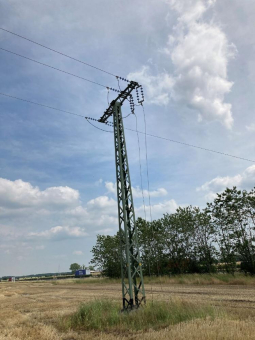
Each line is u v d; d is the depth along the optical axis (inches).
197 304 554.6
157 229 1940.2
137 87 752.3
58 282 2411.4
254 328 328.8
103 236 2331.4
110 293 1142.3
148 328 445.4
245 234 1441.9
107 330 466.6
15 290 1652.3
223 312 449.4
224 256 1508.4
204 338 296.0
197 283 1311.5
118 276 2198.6
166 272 1823.3
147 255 1939.0
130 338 373.4
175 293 947.3
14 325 528.7
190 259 1763.0
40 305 832.9
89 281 2206.0
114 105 757.3
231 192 1498.5
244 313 481.7
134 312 550.6
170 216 1881.2
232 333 299.9
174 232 1839.3
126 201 670.5
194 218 1740.9
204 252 1692.9
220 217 1535.4
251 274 1392.7
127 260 620.7
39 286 2094.0
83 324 514.6
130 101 759.7
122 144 719.7
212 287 1086.4
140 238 1969.7
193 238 1754.4
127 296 973.8
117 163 710.5
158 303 563.2
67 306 784.9
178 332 333.4
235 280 1193.4
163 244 1865.2
